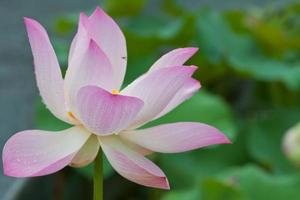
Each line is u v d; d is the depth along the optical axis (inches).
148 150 51.0
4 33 153.3
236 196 76.7
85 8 167.5
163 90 50.1
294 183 83.0
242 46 118.0
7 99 127.4
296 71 110.9
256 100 123.1
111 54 52.0
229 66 112.9
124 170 50.1
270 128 103.9
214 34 113.1
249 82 123.7
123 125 50.0
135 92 50.3
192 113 96.8
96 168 50.6
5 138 117.0
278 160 100.7
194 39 111.7
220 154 101.0
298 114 105.3
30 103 126.8
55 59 49.9
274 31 116.8
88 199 104.7
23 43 148.9
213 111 97.4
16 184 94.6
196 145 50.7
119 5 120.7
